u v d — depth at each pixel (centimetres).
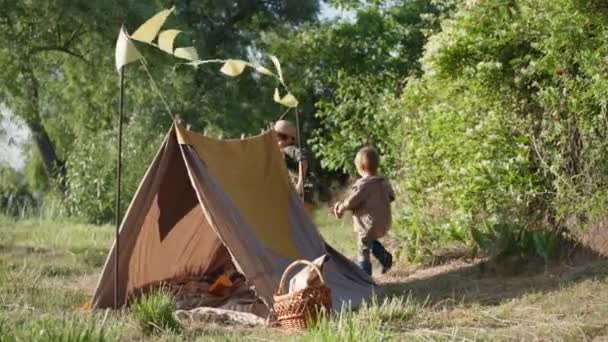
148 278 1065
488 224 1224
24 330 746
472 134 1274
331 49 2789
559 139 1211
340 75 2236
